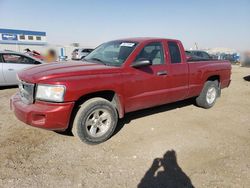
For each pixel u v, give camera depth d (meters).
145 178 2.99
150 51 4.47
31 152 3.50
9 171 3.00
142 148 3.76
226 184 2.92
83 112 3.58
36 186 2.75
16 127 4.36
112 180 2.92
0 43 34.59
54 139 3.94
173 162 3.38
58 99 3.28
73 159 3.36
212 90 6.06
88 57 4.83
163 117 5.29
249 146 3.96
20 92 3.84
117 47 4.58
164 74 4.58
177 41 5.07
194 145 3.94
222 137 4.30
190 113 5.68
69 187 2.76
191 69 5.21
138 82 4.14
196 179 3.00
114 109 3.93
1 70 7.59
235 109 6.22
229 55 33.59
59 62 4.38
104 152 3.60
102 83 3.63
